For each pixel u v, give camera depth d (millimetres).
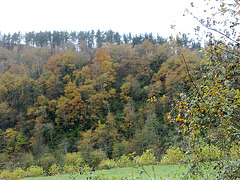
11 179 13547
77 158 21469
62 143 29359
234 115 2805
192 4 3133
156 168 9844
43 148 27391
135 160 2975
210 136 2846
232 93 2682
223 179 2844
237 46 2980
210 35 3107
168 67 27578
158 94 30250
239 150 2939
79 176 9039
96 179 3160
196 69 3227
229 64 2881
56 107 33688
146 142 23328
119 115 33844
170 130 22734
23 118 31797
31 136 30016
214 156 2967
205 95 2801
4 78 34531
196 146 2893
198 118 2639
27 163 22125
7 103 33031
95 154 22766
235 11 3018
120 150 25812
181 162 3168
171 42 3139
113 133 28875
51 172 16188
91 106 34562
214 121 2820
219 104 2609
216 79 2799
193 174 3039
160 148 20719
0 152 26266
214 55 3055
